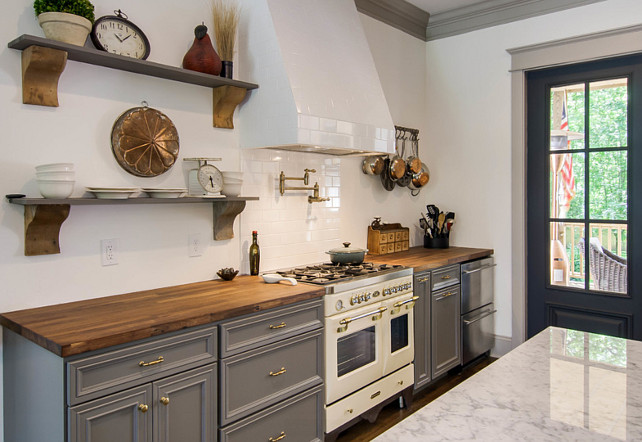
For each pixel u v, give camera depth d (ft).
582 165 12.23
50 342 5.25
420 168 13.70
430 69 14.53
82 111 7.18
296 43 9.00
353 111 9.65
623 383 4.04
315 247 11.00
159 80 8.13
